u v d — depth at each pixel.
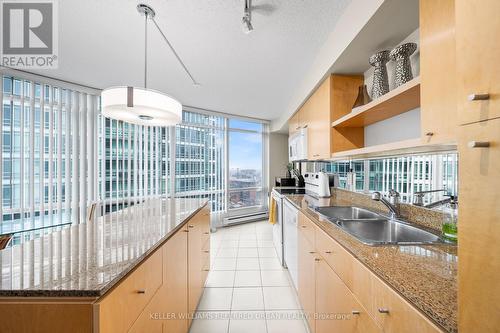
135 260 0.85
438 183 1.29
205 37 1.88
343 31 1.60
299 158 2.87
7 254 0.91
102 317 0.63
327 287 1.23
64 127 2.83
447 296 0.59
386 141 1.73
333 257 1.15
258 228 4.57
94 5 1.50
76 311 0.62
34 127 2.57
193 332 1.66
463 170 0.47
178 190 4.03
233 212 4.81
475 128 0.45
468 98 0.44
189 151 4.18
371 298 0.79
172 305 1.25
